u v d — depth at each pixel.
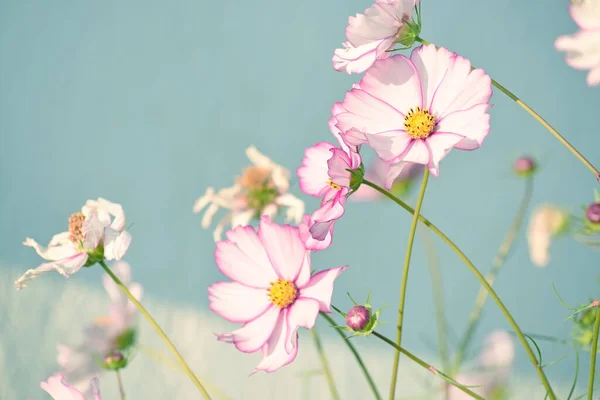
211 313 2.10
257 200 1.16
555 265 2.14
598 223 0.98
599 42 0.85
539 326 2.12
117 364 1.03
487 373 0.95
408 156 0.82
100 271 2.11
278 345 0.85
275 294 0.85
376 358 2.12
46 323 2.07
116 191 2.14
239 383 2.08
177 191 2.14
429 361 2.11
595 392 1.23
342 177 0.82
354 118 0.84
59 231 2.13
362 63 0.84
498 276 2.15
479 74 0.83
